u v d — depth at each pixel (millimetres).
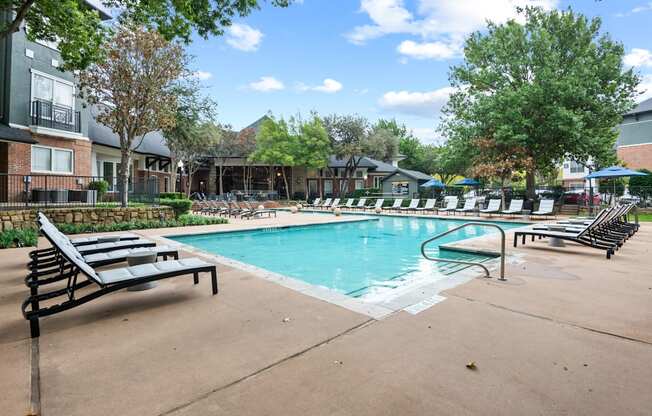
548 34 19500
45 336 3078
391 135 39281
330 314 3586
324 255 8930
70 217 11359
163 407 2057
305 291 4410
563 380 2355
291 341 2953
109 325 3334
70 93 16094
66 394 2182
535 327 3246
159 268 4074
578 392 2217
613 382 2334
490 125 20031
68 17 7914
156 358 2664
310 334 3092
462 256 7969
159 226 12648
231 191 34281
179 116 21484
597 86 18125
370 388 2256
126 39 12383
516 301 3986
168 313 3654
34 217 10078
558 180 40969
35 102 14586
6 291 4480
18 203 13391
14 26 6508
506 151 19375
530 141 18922
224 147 31703
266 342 2936
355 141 31156
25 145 14297
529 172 20047
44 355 2709
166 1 7266
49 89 15266
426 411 2023
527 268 5730
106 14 14828
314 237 12141
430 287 4559
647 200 19969
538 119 18859
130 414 1989
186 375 2416
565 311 3670
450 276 5168
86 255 5160
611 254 6676
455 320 3410
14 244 7750
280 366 2539
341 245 10516
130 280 3568
